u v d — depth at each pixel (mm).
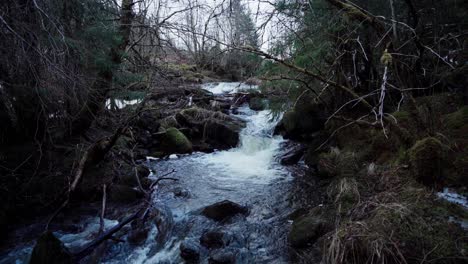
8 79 4434
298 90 6723
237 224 4957
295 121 9320
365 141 6086
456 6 5332
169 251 4383
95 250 4324
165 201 6031
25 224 5008
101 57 5570
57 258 3650
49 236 3699
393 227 3129
